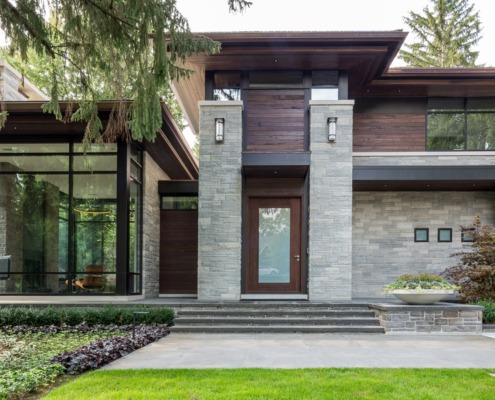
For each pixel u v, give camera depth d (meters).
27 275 11.03
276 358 6.39
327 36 10.62
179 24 6.32
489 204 13.12
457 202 13.16
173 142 12.48
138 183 12.52
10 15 6.09
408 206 13.19
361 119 13.26
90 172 11.23
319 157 11.37
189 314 9.73
